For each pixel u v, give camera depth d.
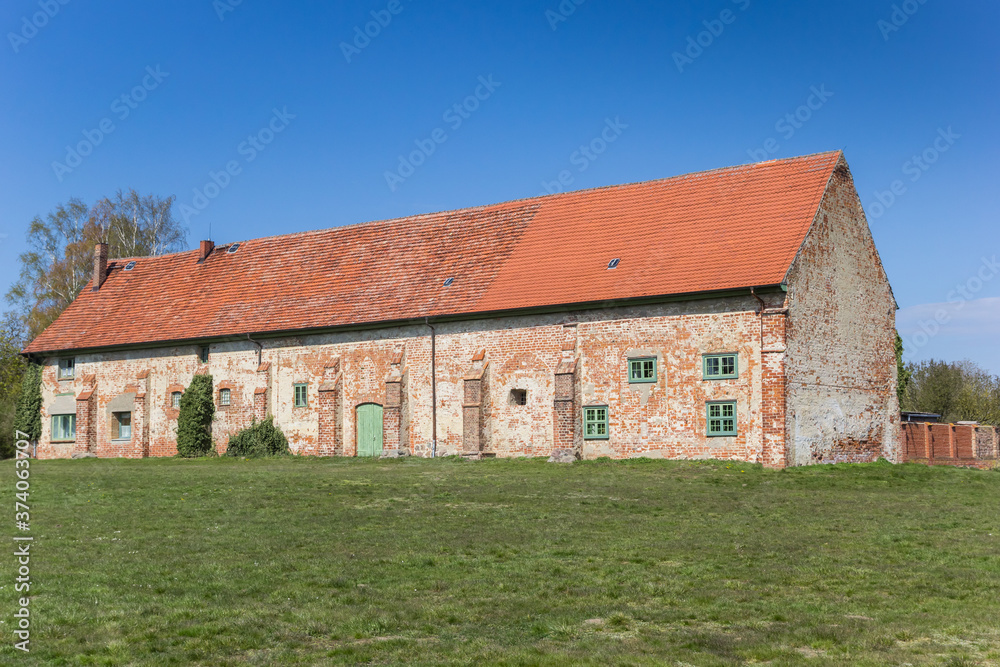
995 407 61.03
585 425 35.16
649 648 10.84
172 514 21.61
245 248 50.12
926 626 11.69
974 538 17.73
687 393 33.12
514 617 12.24
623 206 39.00
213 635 11.52
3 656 10.72
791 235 32.91
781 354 31.20
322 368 42.38
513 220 41.59
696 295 32.56
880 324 36.69
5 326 62.97
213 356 45.69
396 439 39.44
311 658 10.62
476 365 37.81
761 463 31.34
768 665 10.30
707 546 16.95
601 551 16.50
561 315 36.00
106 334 49.62
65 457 50.44
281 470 34.00
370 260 44.34
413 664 10.38
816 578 14.30
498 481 28.20
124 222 72.50
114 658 10.61
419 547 17.00
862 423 34.97
